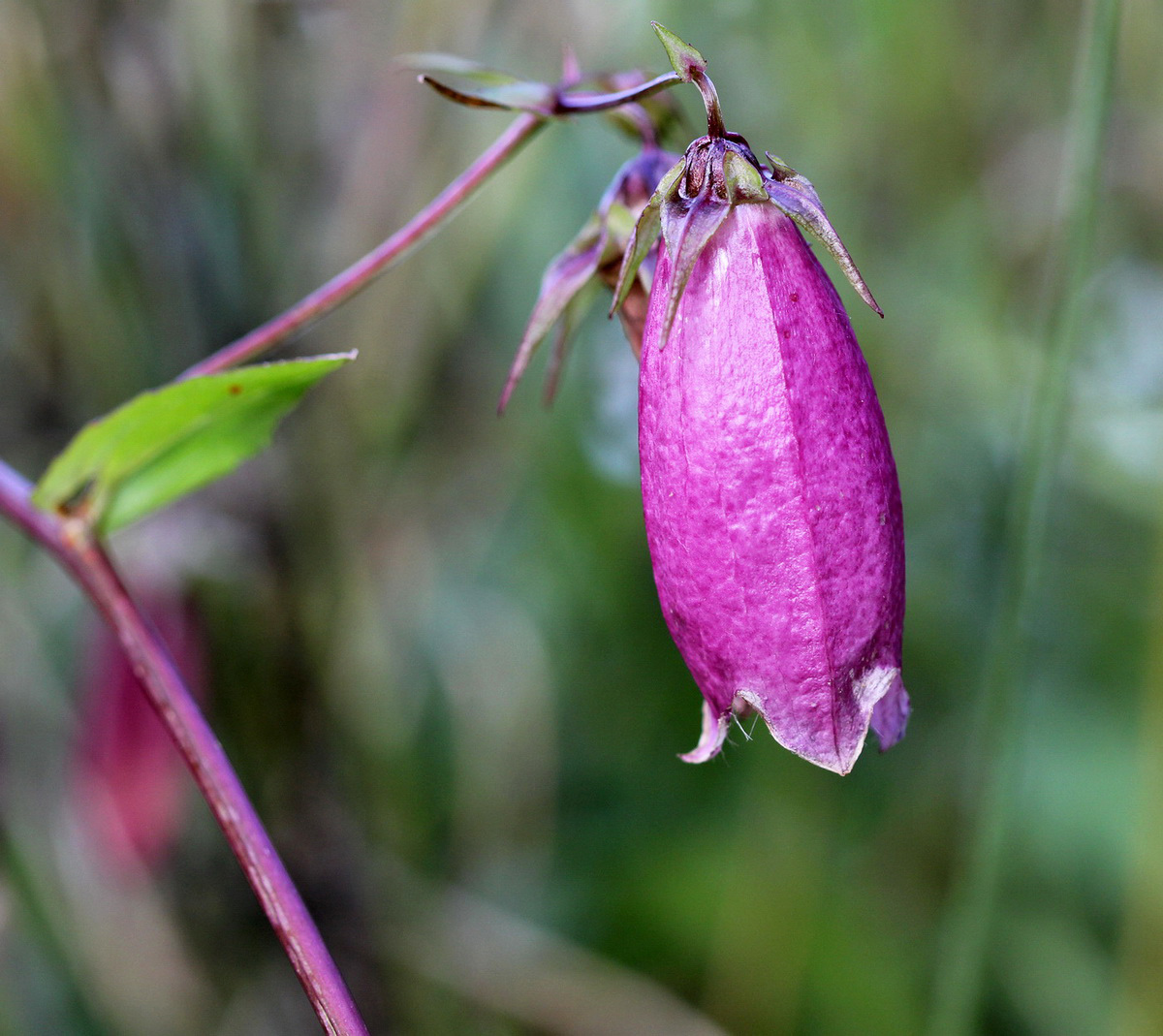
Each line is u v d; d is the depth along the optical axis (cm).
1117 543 49
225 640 42
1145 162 52
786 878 44
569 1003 41
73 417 44
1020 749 36
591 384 49
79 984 41
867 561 28
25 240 42
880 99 50
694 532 28
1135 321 52
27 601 44
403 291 43
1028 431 36
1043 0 52
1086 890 43
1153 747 41
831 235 28
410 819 45
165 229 41
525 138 32
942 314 49
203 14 40
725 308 28
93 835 41
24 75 40
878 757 47
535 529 49
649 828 46
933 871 45
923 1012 42
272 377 31
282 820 43
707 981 44
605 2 45
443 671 47
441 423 47
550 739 46
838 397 28
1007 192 52
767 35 49
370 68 43
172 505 41
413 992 43
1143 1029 39
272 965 43
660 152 31
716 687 28
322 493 43
